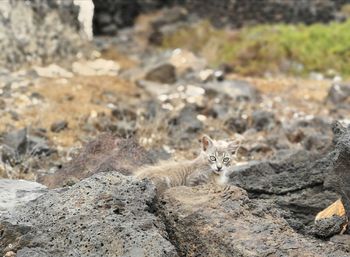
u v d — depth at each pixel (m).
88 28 22.23
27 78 29.95
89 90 29.94
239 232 11.50
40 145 21.61
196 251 11.69
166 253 10.64
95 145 17.77
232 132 26.56
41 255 11.01
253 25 52.53
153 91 31.56
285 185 16.55
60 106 26.86
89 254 10.93
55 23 34.62
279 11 52.38
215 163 16.16
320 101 33.06
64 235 11.41
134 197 11.98
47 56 33.91
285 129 26.27
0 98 26.66
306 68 41.34
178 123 26.19
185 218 11.94
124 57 41.09
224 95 31.70
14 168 19.75
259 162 17.27
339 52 42.75
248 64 42.16
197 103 28.61
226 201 12.27
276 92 34.69
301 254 11.02
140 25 52.25
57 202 12.11
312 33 44.84
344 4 53.78
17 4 33.31
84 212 11.68
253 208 12.30
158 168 15.93
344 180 13.05
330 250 11.35
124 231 11.11
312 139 23.44
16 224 11.77
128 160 17.25
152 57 41.41
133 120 26.39
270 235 11.46
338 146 13.16
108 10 50.34
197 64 37.34
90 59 35.41
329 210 14.84
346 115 30.39
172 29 50.59
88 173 16.66
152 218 11.57
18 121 24.56
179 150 23.42
